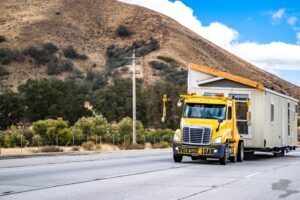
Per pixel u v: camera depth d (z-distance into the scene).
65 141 58.50
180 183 16.62
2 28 159.12
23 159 27.73
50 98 94.50
